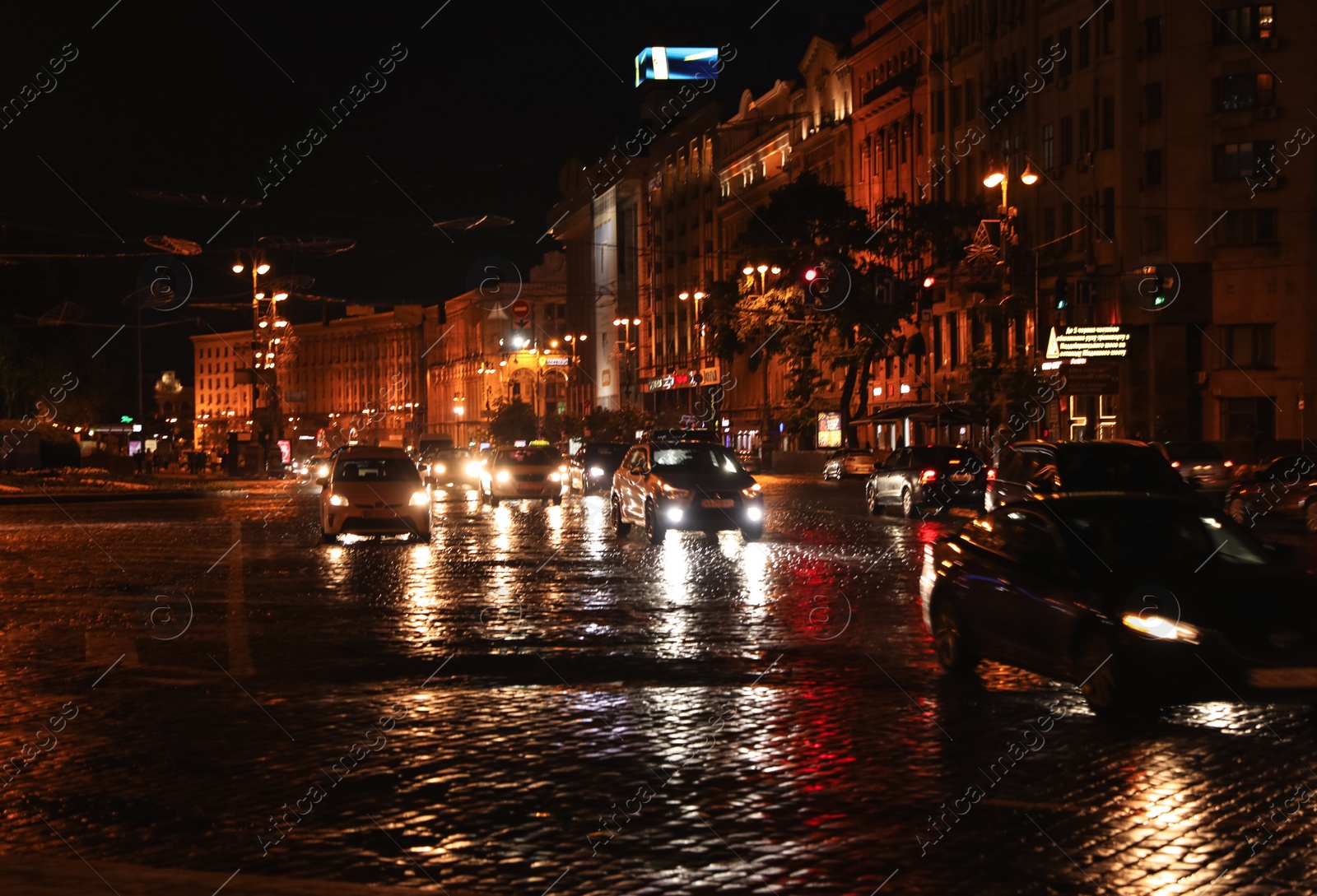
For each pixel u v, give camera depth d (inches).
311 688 416.2
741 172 4180.6
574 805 277.0
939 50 2854.3
